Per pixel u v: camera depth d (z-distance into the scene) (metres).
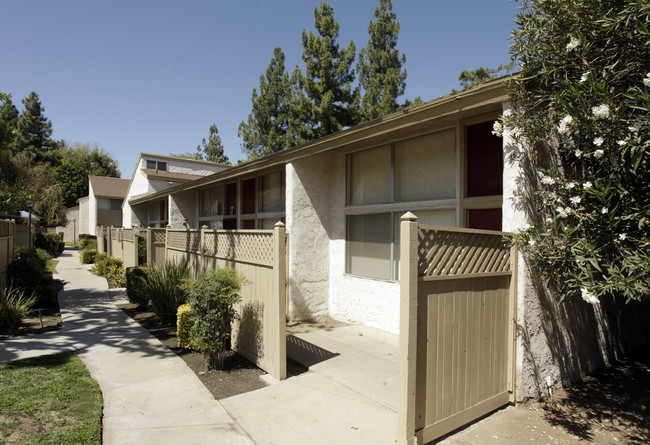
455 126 5.53
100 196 30.05
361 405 3.94
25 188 23.06
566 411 3.80
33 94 47.91
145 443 3.19
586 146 3.61
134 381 4.50
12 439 3.07
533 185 3.90
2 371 4.58
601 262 3.42
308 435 3.35
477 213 5.27
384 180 6.74
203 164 23.61
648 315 6.45
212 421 3.59
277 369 4.61
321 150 6.64
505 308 3.84
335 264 7.71
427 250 3.13
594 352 4.99
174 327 7.02
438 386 3.18
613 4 3.36
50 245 24.14
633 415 3.73
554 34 3.70
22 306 7.14
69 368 4.73
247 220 10.52
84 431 3.25
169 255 9.16
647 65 3.33
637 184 3.34
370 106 17.20
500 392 3.78
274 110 24.95
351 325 7.15
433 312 3.15
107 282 12.69
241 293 5.54
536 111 3.78
